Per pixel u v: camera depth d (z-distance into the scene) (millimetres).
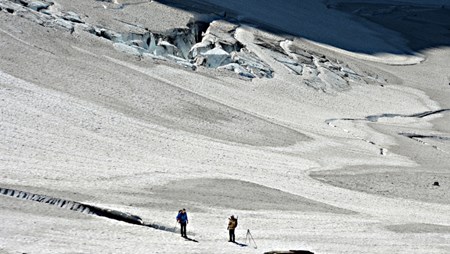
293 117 74562
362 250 34531
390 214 44688
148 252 29641
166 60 80625
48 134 48094
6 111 49781
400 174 57531
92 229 31875
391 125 80938
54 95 56125
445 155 69125
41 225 30938
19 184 37156
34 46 66562
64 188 38375
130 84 65125
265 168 52344
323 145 63875
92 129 51531
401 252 35000
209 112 64438
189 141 55062
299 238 35438
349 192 49688
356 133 72938
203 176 46594
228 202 40750
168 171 46375
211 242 32875
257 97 78625
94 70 65812
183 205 38656
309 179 51438
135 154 48875
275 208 41000
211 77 80500
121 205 36500
